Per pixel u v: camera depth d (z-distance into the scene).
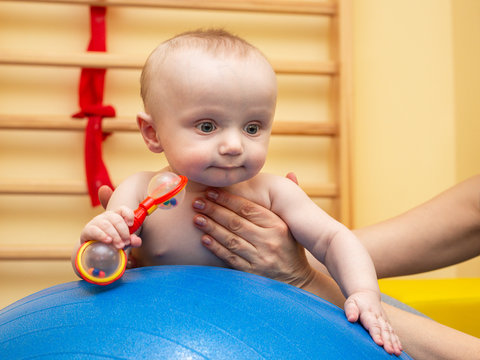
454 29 1.86
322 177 1.78
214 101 0.61
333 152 1.74
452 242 0.92
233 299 0.52
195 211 0.71
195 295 0.51
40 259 1.61
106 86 1.68
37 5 1.66
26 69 1.66
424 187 1.84
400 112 1.83
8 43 1.65
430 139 1.84
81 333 0.46
